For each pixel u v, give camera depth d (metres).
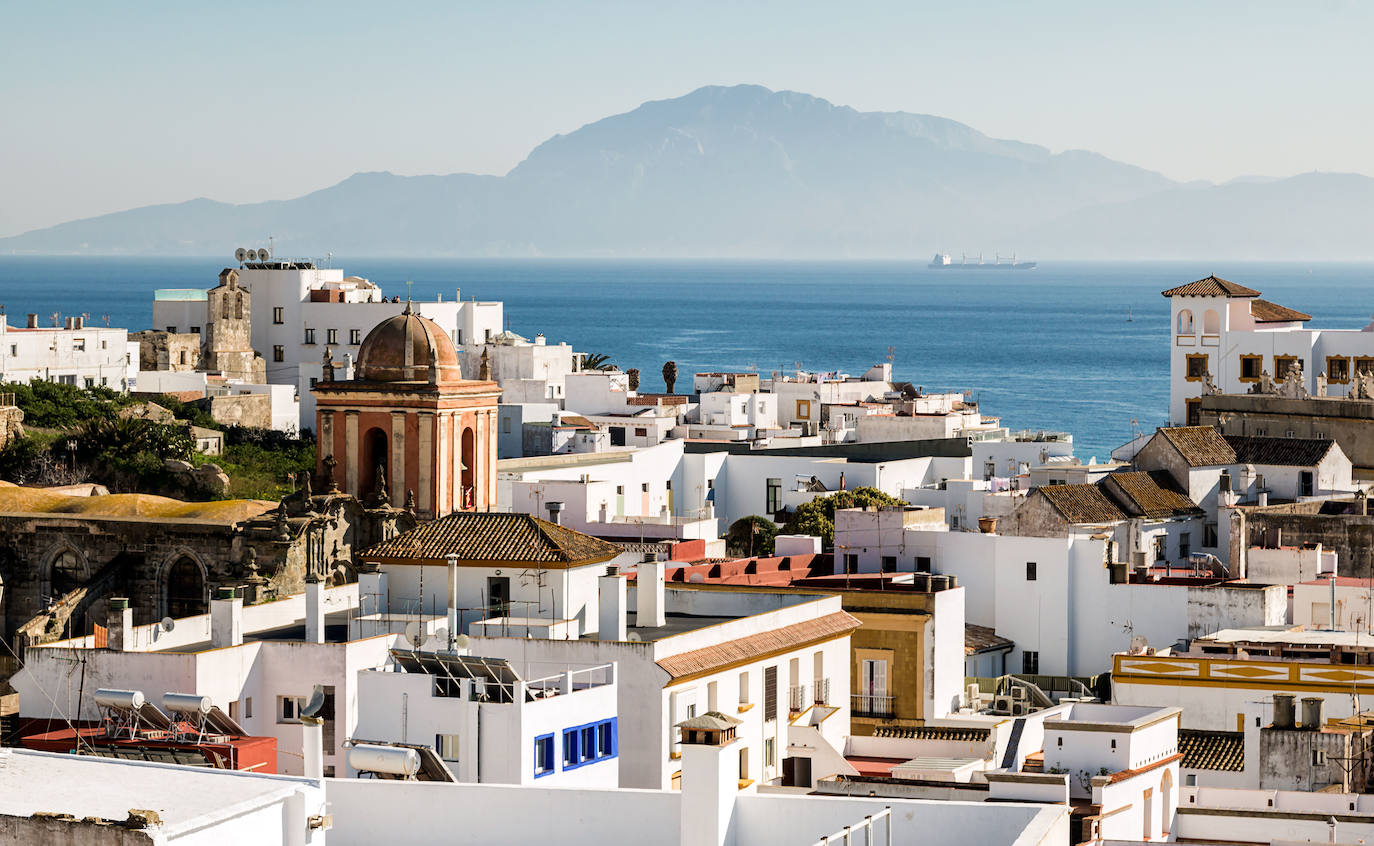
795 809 53.22
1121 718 80.50
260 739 73.25
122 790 46.03
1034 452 192.12
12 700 82.62
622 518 158.88
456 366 137.88
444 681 79.06
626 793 54.91
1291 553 122.50
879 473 180.25
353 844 56.06
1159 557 136.00
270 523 116.62
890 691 102.31
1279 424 170.88
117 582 118.19
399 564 95.38
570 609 94.19
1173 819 75.12
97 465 178.12
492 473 140.25
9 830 42.19
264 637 91.00
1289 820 73.38
